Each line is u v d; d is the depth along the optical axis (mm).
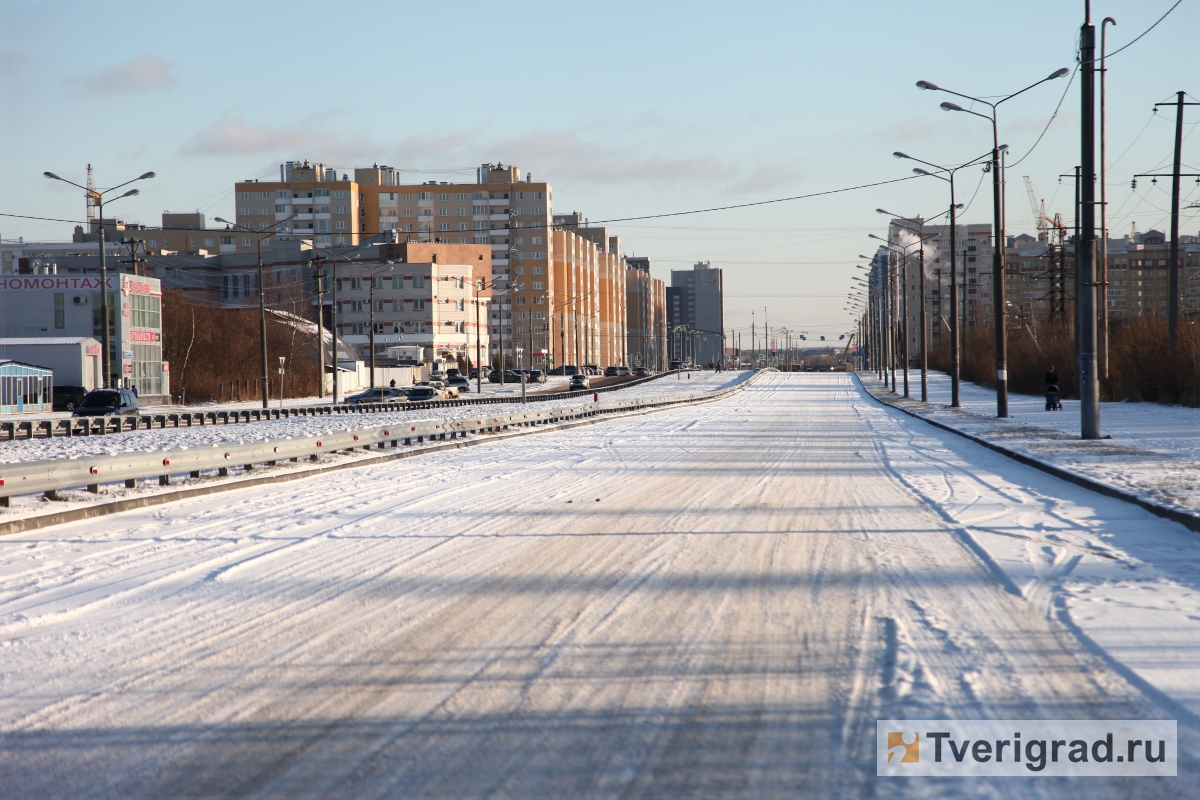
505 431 37125
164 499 16844
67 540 12758
